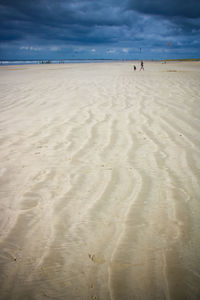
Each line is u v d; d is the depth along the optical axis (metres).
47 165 2.82
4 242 1.68
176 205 2.04
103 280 1.40
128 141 3.51
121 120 4.54
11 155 3.10
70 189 2.33
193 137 3.61
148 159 2.92
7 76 15.34
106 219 1.90
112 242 1.67
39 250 1.61
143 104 5.82
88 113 5.06
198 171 2.60
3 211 2.01
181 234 1.72
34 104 6.05
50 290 1.34
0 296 1.31
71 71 20.84
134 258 1.54
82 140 3.58
